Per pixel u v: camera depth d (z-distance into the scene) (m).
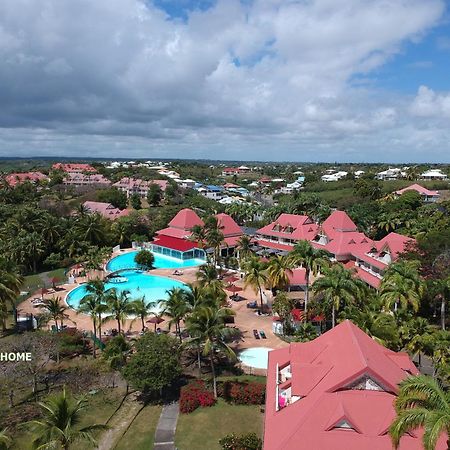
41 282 87.25
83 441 39.59
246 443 37.06
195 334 45.62
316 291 53.09
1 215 119.75
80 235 107.19
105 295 57.72
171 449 38.47
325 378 34.16
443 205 140.62
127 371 45.16
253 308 71.25
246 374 51.12
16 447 38.56
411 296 51.72
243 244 93.75
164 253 111.12
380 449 28.48
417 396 21.88
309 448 28.84
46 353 50.00
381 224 122.25
